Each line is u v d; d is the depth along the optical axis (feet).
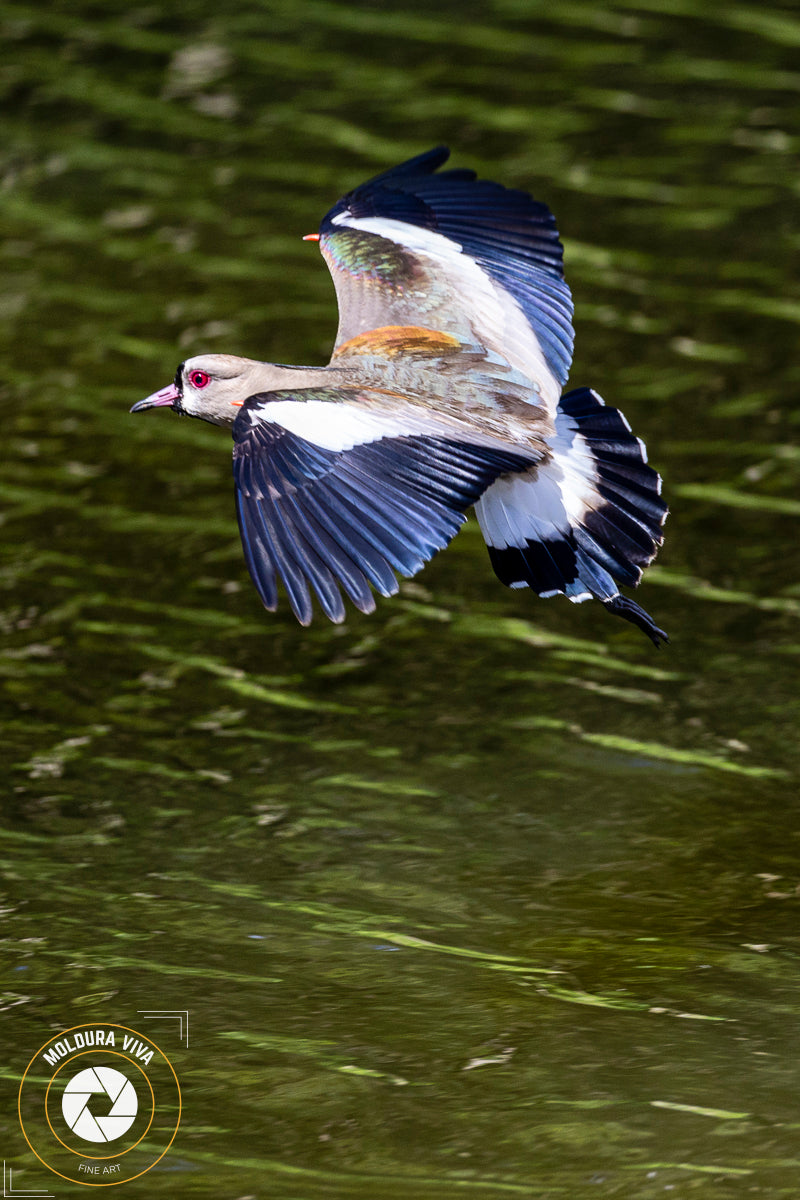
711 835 44.14
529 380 34.68
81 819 44.34
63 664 50.62
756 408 63.26
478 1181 32.53
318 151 78.64
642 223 74.28
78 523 57.16
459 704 49.32
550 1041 36.55
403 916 40.93
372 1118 34.22
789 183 77.10
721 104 83.10
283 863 42.86
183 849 43.34
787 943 39.99
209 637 52.13
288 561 29.40
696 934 40.37
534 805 45.29
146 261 71.20
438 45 88.48
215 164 77.77
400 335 35.24
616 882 42.29
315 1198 32.04
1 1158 33.32
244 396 35.04
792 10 92.73
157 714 48.67
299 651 51.75
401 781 46.19
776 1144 33.45
